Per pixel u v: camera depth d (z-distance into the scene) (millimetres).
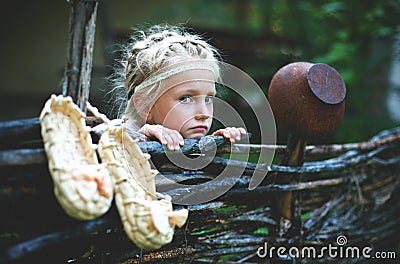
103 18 5031
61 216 1300
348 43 4039
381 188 2496
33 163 1185
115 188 1238
